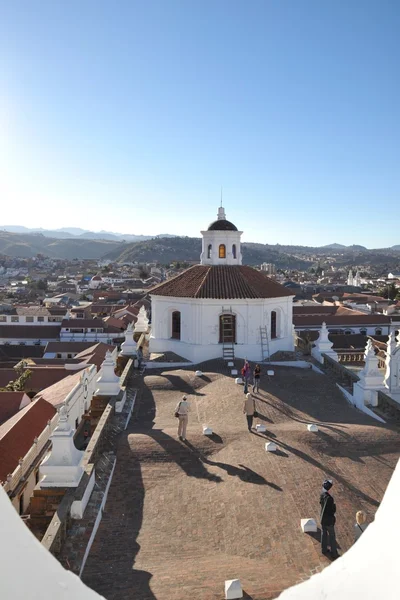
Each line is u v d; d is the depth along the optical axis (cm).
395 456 1758
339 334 7600
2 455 2627
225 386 2694
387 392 2575
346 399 2545
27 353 7750
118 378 2383
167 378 2897
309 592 448
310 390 2661
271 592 1001
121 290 17262
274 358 3338
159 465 1678
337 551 1186
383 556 410
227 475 1588
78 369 4738
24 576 383
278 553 1185
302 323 8450
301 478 1552
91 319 9488
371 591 397
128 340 3300
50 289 19988
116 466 1672
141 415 2319
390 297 15825
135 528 1313
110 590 1025
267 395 2528
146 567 1127
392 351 2691
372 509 1396
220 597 988
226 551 1211
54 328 9325
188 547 1225
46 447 3014
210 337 3325
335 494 1461
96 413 2295
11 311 10938
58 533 1138
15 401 3644
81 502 1283
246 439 1875
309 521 1277
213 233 3722
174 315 3538
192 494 1485
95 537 1264
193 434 1923
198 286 3431
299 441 1845
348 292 16712
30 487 2730
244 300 3300
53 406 3425
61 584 413
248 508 1387
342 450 1788
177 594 1003
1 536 379
